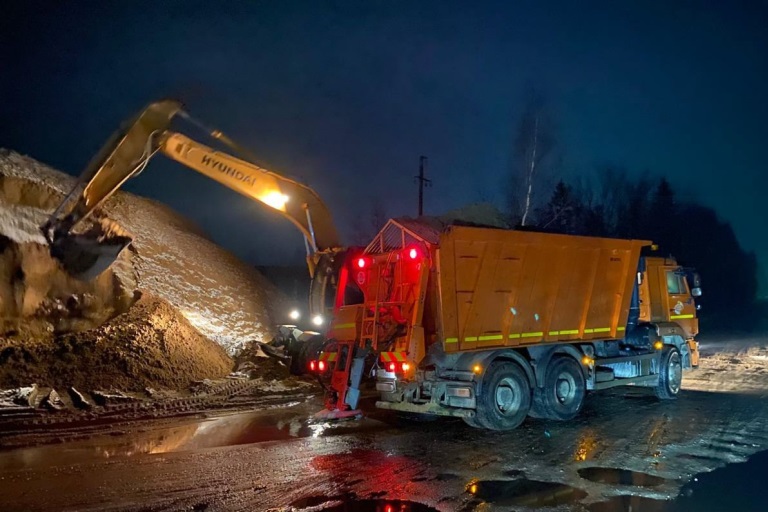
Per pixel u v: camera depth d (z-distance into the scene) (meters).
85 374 12.81
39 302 14.55
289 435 10.12
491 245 10.63
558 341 11.77
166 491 7.19
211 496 7.03
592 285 12.37
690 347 15.27
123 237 14.19
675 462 8.48
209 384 13.94
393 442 9.60
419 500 6.91
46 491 7.16
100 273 14.02
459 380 10.20
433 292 10.39
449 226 10.22
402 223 10.88
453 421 11.22
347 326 11.24
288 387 14.38
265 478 7.69
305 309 23.83
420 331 10.25
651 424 10.96
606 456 8.77
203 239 24.47
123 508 6.62
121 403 12.12
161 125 11.78
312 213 12.89
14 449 9.13
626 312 13.12
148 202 25.05
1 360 12.45
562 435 10.10
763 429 10.56
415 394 10.62
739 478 7.77
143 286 17.88
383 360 10.41
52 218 12.95
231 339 18.03
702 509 6.68
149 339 14.41
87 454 8.84
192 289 19.64
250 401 12.98
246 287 22.31
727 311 50.94
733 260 59.03
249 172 12.48
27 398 11.42
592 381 12.09
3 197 14.95
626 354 13.24
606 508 6.69
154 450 9.11
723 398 13.87
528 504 6.80
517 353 10.87
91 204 12.73
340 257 12.45
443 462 8.44
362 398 13.69
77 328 14.96
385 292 10.83
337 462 8.44
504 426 10.38
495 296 10.80
